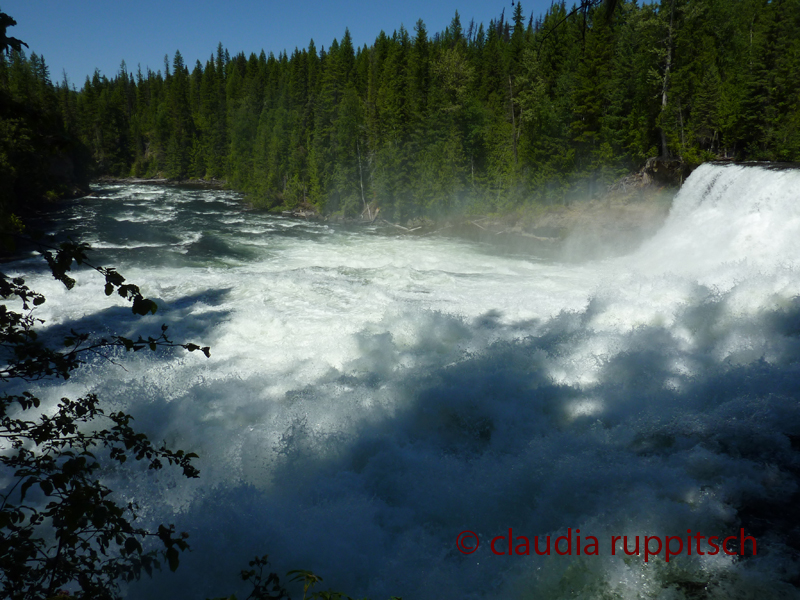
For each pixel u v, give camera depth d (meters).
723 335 9.62
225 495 6.06
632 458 6.17
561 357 9.09
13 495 6.16
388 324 11.55
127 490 6.36
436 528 5.65
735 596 4.26
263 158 53.91
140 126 104.94
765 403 7.01
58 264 2.49
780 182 19.00
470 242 31.00
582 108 37.91
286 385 8.98
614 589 4.48
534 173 38.66
